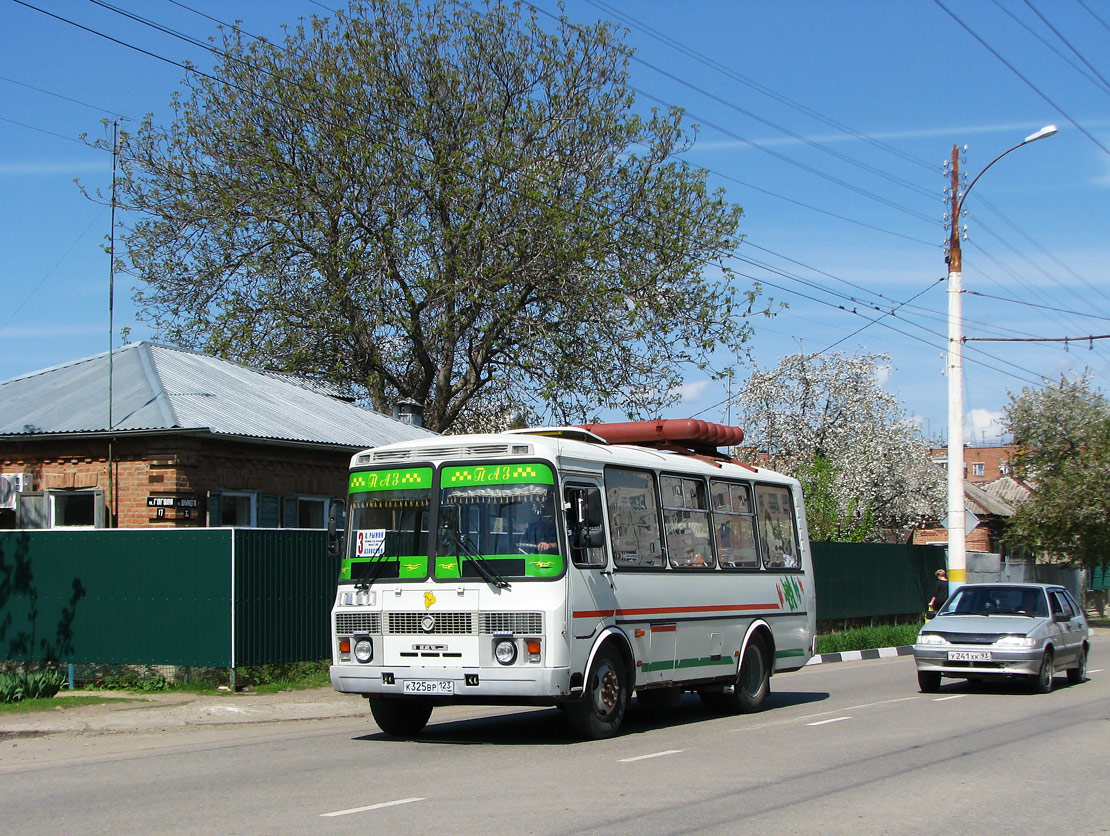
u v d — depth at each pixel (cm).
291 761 1056
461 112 3173
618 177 3192
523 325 3136
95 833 734
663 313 3092
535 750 1116
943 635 1733
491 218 3100
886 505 4291
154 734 1285
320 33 3197
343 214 3098
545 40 3241
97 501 1859
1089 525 3928
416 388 3406
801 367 4266
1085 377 4241
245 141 3130
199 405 2012
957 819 781
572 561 1138
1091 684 1878
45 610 1659
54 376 2248
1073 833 741
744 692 1485
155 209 3161
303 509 2114
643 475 1316
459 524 1155
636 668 1242
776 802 834
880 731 1262
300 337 3191
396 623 1156
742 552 1533
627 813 790
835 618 2894
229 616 1551
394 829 735
